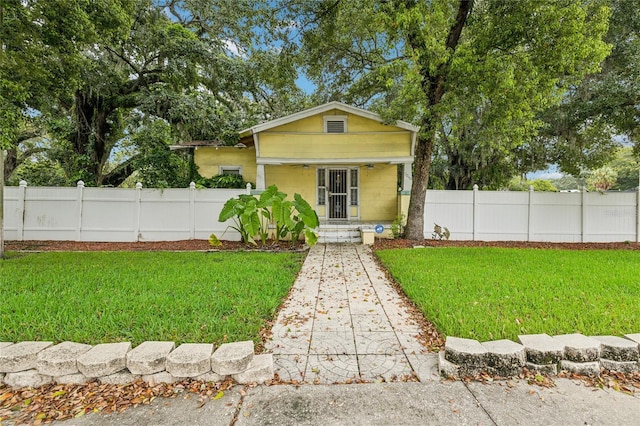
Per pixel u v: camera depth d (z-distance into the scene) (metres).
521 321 3.79
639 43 8.77
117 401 2.61
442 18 7.63
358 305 4.70
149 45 12.45
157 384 2.82
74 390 2.75
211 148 13.67
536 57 7.21
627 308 4.14
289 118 11.02
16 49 7.03
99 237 10.20
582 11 6.62
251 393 2.68
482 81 7.55
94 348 3.00
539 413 2.43
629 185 26.44
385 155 11.23
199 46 12.89
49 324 3.69
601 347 2.99
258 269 6.46
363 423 2.32
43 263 6.93
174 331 3.56
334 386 2.75
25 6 6.70
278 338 3.62
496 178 15.20
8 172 16.47
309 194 13.18
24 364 2.84
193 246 9.52
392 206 13.19
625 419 2.36
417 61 8.08
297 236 10.02
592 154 11.99
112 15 7.82
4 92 6.41
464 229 10.72
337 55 12.03
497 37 7.45
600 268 6.38
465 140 14.33
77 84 8.51
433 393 2.66
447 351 2.92
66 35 7.17
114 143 16.55
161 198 10.37
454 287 5.14
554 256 7.70
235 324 3.77
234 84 14.28
